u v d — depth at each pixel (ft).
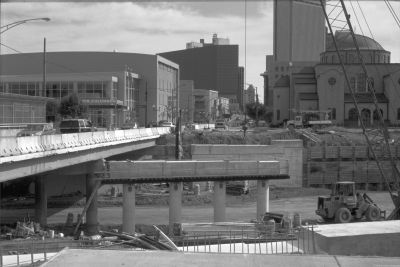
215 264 37.04
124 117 370.53
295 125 347.15
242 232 71.10
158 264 36.83
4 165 94.43
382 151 234.79
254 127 429.79
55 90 387.34
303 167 231.09
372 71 411.95
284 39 555.28
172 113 478.18
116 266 36.22
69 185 195.11
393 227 49.03
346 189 118.93
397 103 396.98
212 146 214.07
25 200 179.63
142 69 440.45
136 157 236.02
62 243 65.16
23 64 452.76
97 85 383.24
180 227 89.30
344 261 38.37
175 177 133.49
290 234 67.67
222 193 138.31
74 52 446.19
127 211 130.62
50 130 176.96
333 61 427.33
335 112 410.52
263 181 141.79
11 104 179.73
